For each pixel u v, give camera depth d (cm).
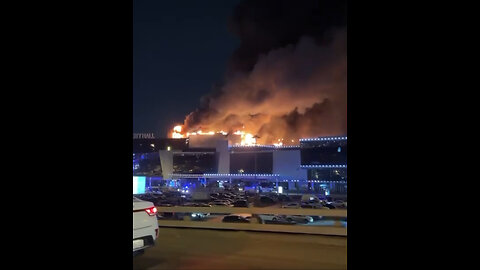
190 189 4488
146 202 593
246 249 766
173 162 4934
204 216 1756
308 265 617
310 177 4606
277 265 621
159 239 907
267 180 4716
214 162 4828
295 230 991
